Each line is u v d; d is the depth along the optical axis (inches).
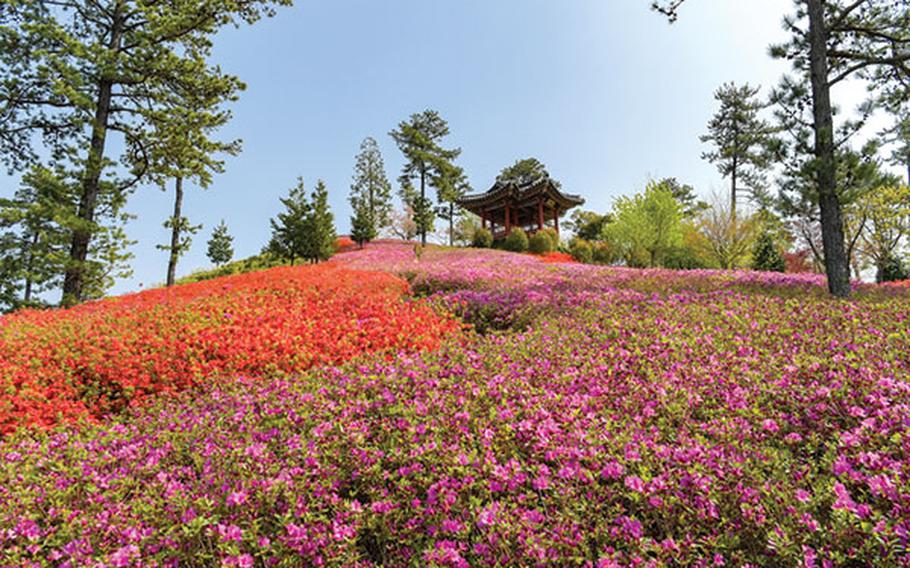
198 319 398.3
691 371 189.0
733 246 1216.2
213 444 163.2
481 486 122.6
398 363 225.1
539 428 142.9
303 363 300.2
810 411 146.2
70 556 116.6
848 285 402.9
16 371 294.7
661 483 111.5
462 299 461.7
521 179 2399.1
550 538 101.7
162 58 806.5
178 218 1023.0
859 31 445.1
